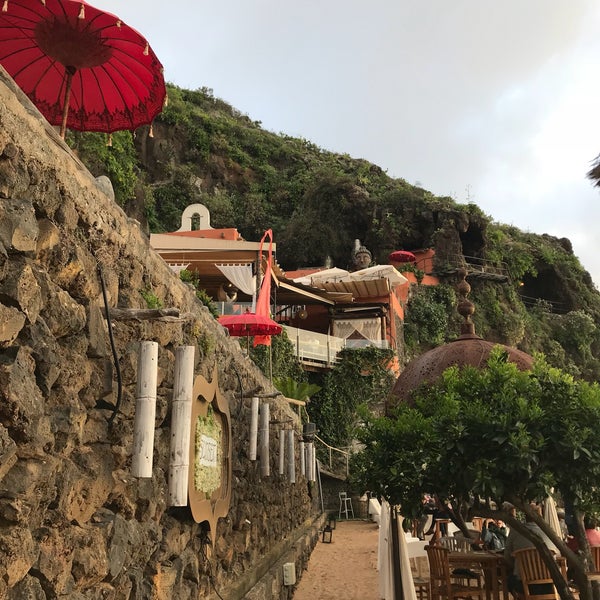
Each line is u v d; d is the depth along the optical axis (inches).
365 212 1843.0
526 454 193.2
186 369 159.5
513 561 273.1
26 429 91.3
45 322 103.7
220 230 1111.6
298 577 414.9
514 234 2301.9
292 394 792.3
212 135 2269.9
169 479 153.3
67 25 176.2
